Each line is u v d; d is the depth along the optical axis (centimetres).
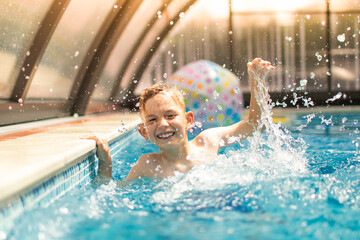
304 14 1079
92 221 120
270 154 220
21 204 113
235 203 137
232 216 122
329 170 195
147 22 756
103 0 509
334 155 253
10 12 318
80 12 466
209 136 217
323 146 306
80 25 492
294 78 1126
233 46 1114
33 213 120
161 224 116
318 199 139
